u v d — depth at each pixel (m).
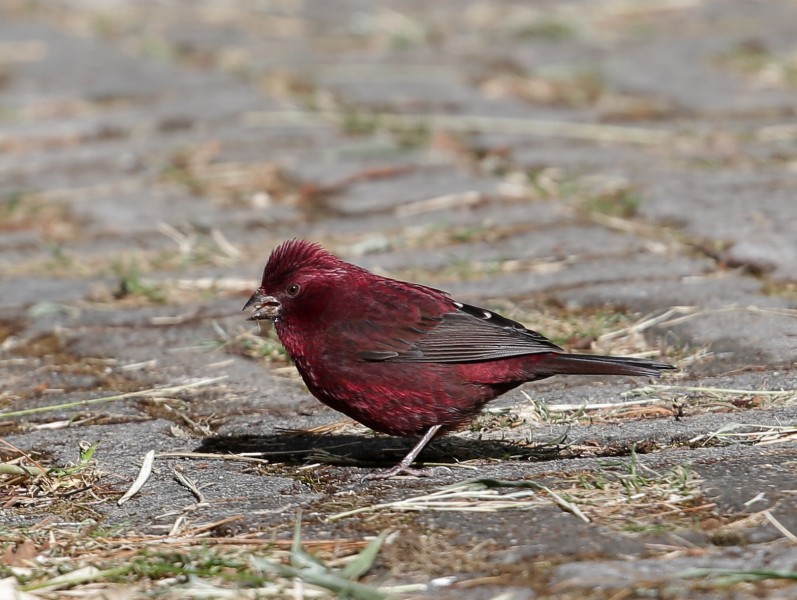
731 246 13.08
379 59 22.33
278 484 8.45
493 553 7.09
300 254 9.16
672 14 25.33
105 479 8.58
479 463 8.85
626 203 14.66
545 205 15.01
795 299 11.67
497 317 9.23
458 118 18.56
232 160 17.05
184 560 7.12
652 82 20.19
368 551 6.98
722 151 16.72
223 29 24.92
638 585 6.61
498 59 22.05
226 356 11.26
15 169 16.86
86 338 11.73
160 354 11.31
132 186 16.19
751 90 19.62
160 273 13.44
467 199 15.28
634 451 8.52
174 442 9.36
